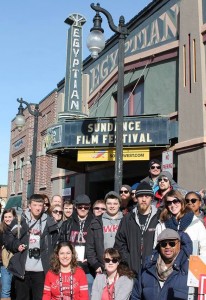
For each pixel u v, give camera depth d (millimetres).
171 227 5141
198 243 4711
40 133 23453
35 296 6172
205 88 11156
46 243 6312
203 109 11031
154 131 12102
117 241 5766
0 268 8336
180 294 4137
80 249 6562
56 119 20844
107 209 6320
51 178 21031
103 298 5180
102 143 12664
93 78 17047
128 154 12453
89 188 17094
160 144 12023
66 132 13156
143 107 13984
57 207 7711
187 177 11250
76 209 6965
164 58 12922
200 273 3904
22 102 16625
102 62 16359
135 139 12266
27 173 25422
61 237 6855
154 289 4277
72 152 13938
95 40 9547
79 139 12969
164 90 12906
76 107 14414
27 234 6281
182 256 4328
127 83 14711
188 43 11844
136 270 5367
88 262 6238
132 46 14602
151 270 4367
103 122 12781
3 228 7387
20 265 6191
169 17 12859
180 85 11953
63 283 5285
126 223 5676
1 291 8258
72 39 14859
